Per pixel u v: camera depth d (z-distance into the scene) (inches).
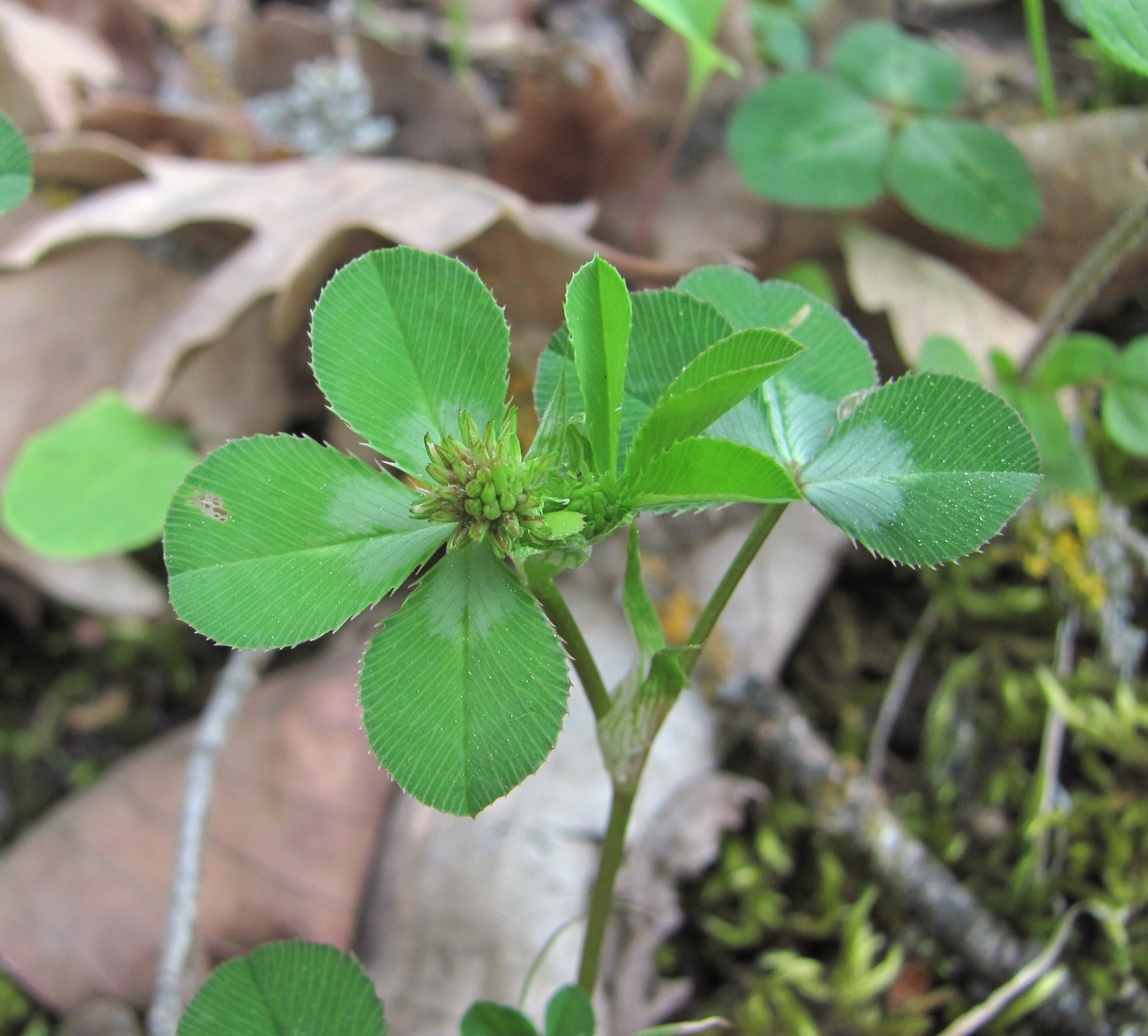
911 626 6.5
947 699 6.1
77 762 6.7
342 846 5.7
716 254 6.0
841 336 3.8
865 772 5.9
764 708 5.9
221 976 3.9
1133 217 5.4
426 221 5.8
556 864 5.5
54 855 5.9
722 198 7.1
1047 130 6.7
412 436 3.5
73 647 7.1
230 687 6.0
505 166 7.5
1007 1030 5.3
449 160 7.9
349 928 5.6
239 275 6.1
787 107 6.6
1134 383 5.7
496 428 3.4
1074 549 6.1
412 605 3.3
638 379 3.7
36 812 6.5
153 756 6.2
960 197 6.3
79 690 6.9
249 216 6.3
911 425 3.6
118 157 6.7
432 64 8.5
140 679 7.0
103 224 6.3
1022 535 6.2
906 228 6.9
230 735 6.0
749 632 6.2
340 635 6.7
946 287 6.7
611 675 6.0
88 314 7.0
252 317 6.8
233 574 3.3
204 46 8.7
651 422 3.2
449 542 3.2
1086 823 5.6
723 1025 4.8
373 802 5.8
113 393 6.7
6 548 6.7
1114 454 6.5
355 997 3.9
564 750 5.7
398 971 5.5
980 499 3.4
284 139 8.0
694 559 6.4
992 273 6.9
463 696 3.3
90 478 6.4
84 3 8.5
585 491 3.2
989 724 6.1
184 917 5.2
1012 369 5.9
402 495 3.4
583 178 7.5
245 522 3.3
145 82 8.7
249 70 8.5
